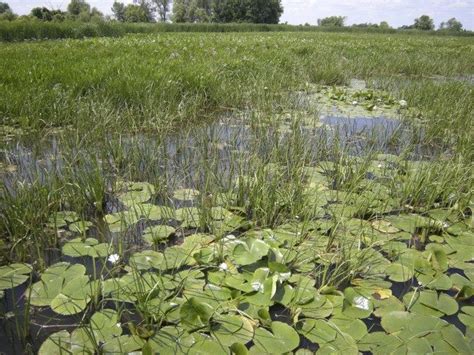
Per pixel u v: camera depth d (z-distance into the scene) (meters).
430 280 2.03
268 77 6.75
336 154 3.52
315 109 5.26
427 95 6.07
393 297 1.90
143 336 1.58
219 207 2.66
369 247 2.15
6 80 5.10
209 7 61.84
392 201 2.85
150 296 1.78
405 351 1.56
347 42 16.03
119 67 5.92
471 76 10.01
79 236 2.32
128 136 3.86
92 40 12.32
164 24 28.47
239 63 7.23
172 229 2.36
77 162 3.25
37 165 3.24
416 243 2.42
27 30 15.10
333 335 1.63
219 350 1.52
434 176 3.06
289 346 1.55
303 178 3.13
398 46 15.17
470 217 2.71
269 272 1.91
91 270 2.04
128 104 4.66
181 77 5.52
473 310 1.82
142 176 3.16
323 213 2.65
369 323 1.76
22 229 2.27
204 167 3.15
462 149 3.75
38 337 1.61
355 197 2.85
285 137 4.02
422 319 1.74
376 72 9.55
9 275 1.93
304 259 2.15
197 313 1.65
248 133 4.29
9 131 3.89
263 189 2.68
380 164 3.50
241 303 1.79
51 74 5.32
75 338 1.57
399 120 5.03
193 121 4.70
